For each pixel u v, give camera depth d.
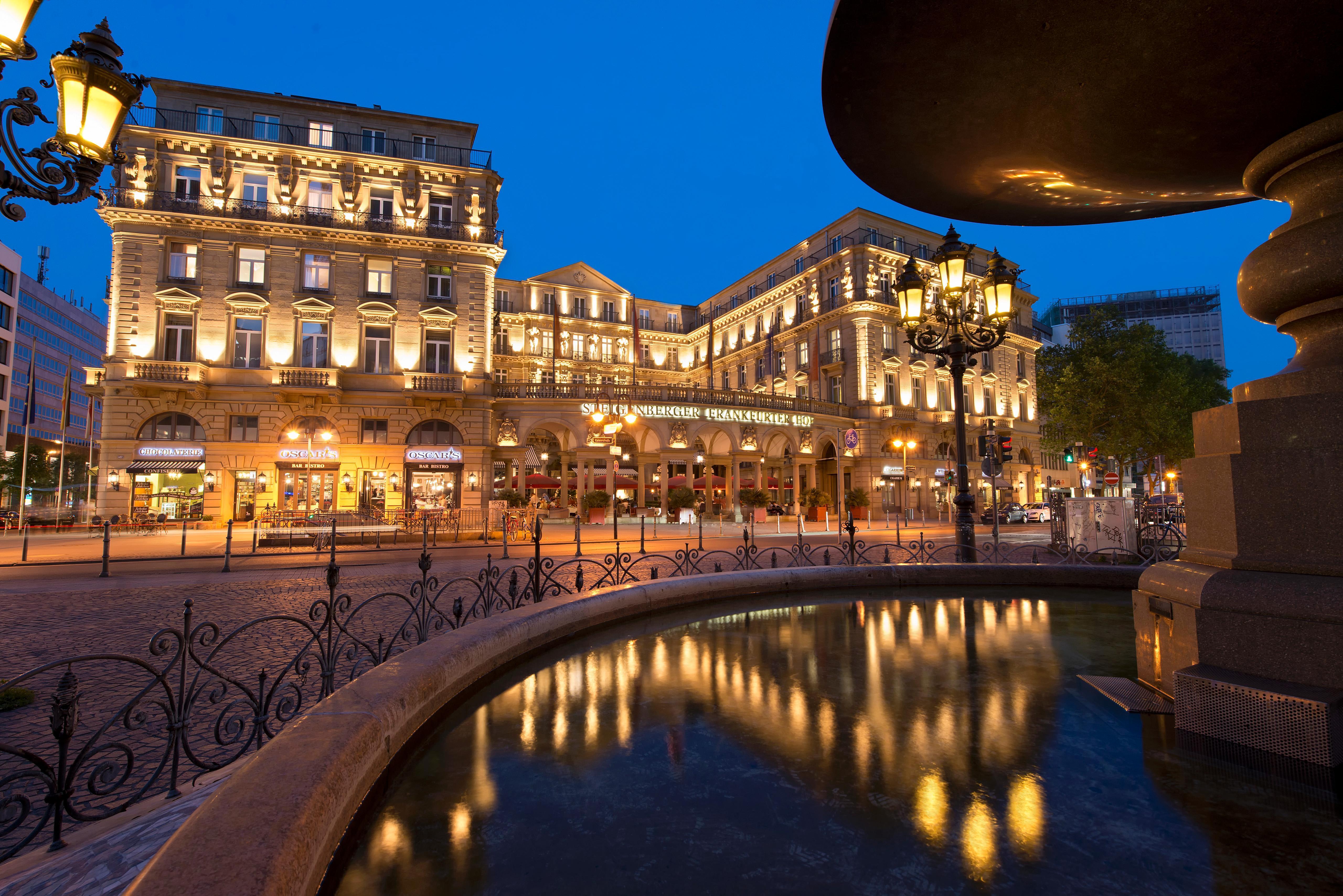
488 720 3.46
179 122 28.66
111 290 27.94
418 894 1.89
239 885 1.42
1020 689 3.90
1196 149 3.58
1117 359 38.03
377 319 30.03
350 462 29.03
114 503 26.83
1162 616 3.67
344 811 2.21
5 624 7.53
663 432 34.41
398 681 3.12
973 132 3.40
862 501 38.50
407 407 29.95
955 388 10.23
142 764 3.65
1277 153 3.48
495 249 31.17
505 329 52.12
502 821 2.35
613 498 31.80
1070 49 2.73
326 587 10.51
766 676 4.24
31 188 4.26
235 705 4.18
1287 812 2.32
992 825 2.24
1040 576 8.06
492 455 31.41
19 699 4.64
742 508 37.16
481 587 5.99
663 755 2.94
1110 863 1.99
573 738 3.19
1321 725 2.67
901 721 3.34
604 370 55.88
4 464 46.72
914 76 2.91
